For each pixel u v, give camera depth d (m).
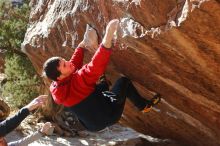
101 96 4.91
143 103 5.36
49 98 10.97
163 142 8.94
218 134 7.26
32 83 12.46
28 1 13.97
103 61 4.55
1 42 13.29
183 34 4.64
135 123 8.71
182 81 5.73
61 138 10.71
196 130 7.54
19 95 12.69
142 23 5.02
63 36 6.40
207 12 4.25
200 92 5.85
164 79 5.88
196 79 5.55
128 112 8.19
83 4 5.83
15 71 13.01
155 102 5.47
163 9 4.74
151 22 4.91
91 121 4.91
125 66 5.97
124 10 5.16
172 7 4.69
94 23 5.68
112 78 6.44
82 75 4.66
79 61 5.23
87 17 5.76
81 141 10.79
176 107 6.77
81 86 4.71
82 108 4.82
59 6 6.53
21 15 13.27
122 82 5.13
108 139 11.11
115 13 5.35
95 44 5.45
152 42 5.01
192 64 5.20
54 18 6.56
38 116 11.76
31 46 7.19
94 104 4.82
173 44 4.89
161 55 5.26
